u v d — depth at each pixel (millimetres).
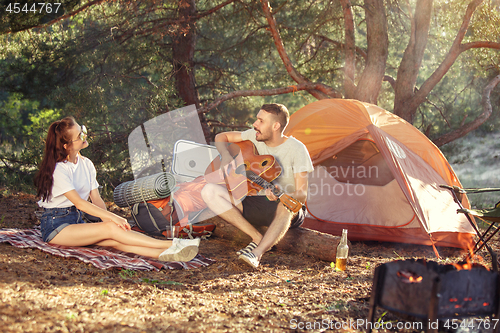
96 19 10164
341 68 10125
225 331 2234
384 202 5191
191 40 10938
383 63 8898
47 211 3445
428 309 1991
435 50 11242
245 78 12133
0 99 13141
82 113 8859
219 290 2965
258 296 2881
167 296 2709
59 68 9969
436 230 4410
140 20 10266
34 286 2553
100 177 8633
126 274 3055
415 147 5215
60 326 2053
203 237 4410
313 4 10797
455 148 11305
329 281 3328
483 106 9797
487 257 4461
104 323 2160
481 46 8820
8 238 3469
